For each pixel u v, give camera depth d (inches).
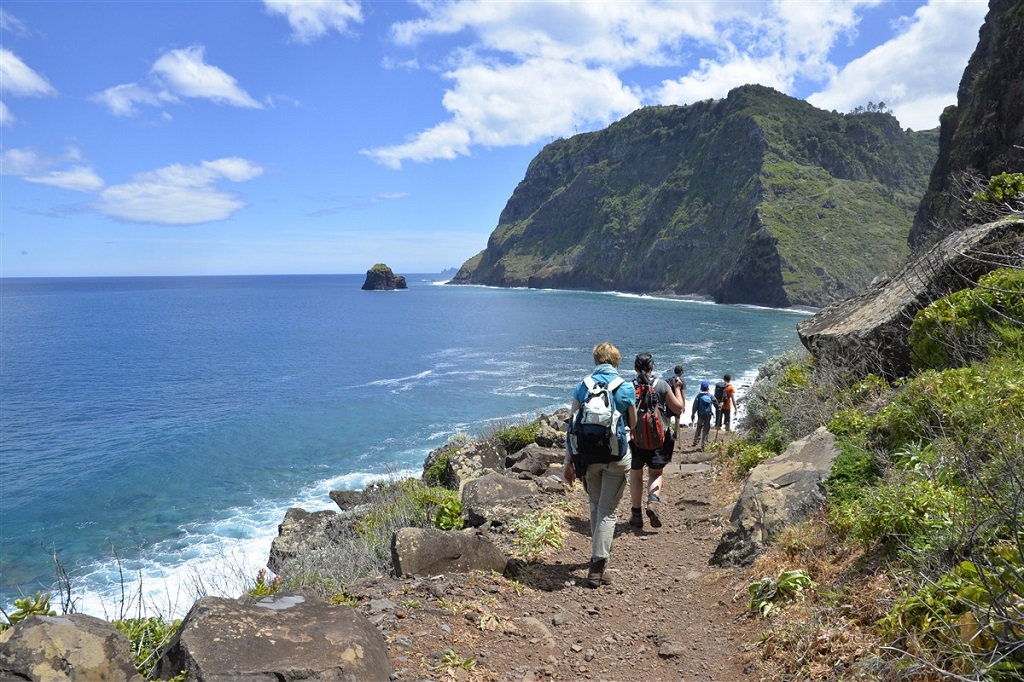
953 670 95.3
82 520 681.0
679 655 142.1
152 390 1515.7
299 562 240.5
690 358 1798.7
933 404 174.6
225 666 103.6
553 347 2231.8
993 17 1685.5
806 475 205.8
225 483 797.2
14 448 999.0
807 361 424.8
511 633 148.0
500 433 501.4
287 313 4485.7
